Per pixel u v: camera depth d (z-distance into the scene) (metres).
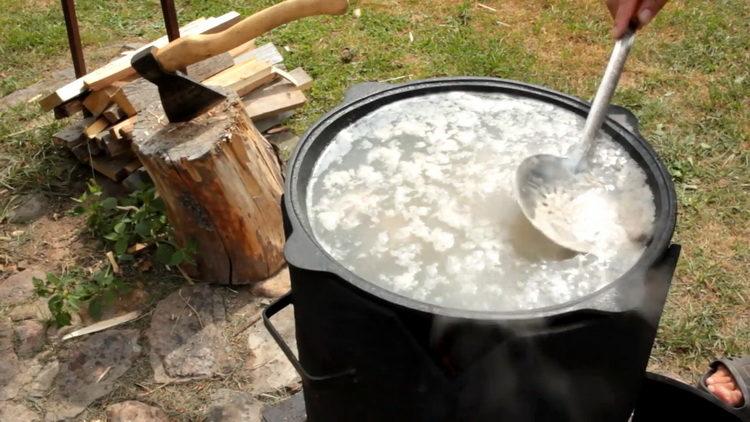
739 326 2.31
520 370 1.18
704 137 3.04
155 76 2.06
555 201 1.38
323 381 1.37
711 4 3.88
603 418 1.37
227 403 2.12
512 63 3.52
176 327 2.34
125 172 2.81
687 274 2.47
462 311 1.12
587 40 3.67
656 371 2.19
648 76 3.38
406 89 1.62
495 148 1.52
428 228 1.36
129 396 2.15
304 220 1.31
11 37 3.70
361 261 1.29
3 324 2.36
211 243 2.38
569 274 1.25
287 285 2.47
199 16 3.91
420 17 3.88
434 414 1.27
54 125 3.11
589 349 1.19
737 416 1.65
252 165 2.31
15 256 2.61
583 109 1.56
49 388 2.17
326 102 3.29
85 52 3.64
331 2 1.73
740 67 3.43
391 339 1.19
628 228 1.31
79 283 2.48
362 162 1.50
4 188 2.89
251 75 2.95
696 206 2.71
